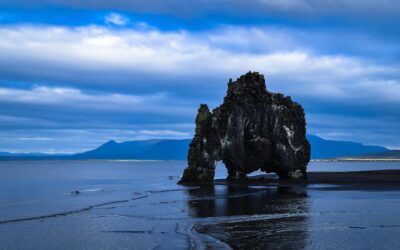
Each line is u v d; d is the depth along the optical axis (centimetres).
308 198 5228
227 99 8438
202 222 3588
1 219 4003
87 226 3575
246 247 2625
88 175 14675
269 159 8444
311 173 10681
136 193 6544
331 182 7700
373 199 5056
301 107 8738
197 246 2677
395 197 5262
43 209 4781
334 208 4297
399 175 9500
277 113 8425
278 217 3753
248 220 3625
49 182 10538
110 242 2942
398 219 3600
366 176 9175
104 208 4700
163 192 6531
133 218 3959
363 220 3550
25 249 2798
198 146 8406
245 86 8425
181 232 3192
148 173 15962
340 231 3081
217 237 2938
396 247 2603
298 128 8538
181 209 4456
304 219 3625
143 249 2716
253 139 8250
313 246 2633
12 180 11575
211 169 8369
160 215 4091
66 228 3497
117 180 11150
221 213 4094
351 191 6094
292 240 2802
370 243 2705
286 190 6381
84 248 2789
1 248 2825
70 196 6431
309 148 8662
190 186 7625
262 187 7038
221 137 8325
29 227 3566
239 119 8294
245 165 8369
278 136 8388
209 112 8469
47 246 2872
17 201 5728
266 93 8481
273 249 2569
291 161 8394
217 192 6303
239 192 6222
